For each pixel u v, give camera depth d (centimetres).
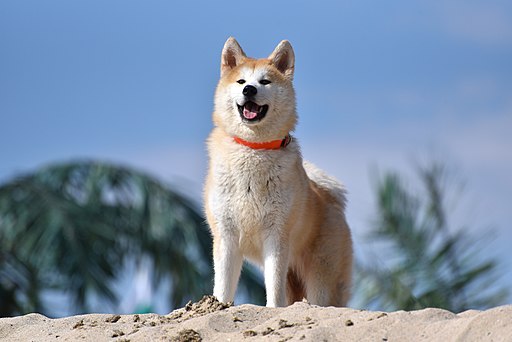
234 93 1140
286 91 1152
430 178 1555
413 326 819
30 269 2325
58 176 2427
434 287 1509
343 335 823
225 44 1202
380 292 1511
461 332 781
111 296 2350
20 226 2325
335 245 1222
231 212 1121
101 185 2425
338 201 1272
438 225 1536
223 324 898
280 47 1184
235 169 1115
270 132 1123
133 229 2375
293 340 820
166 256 2375
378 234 1533
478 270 1509
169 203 2409
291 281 1251
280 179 1115
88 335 936
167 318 977
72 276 2319
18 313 2325
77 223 2339
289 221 1123
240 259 1142
